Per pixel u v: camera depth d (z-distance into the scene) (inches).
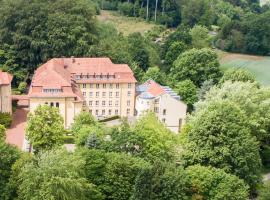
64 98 6008.9
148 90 6624.0
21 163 3868.1
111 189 4050.2
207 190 4143.7
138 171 4055.1
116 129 4813.0
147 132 4571.9
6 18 7593.5
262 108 5654.5
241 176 4606.3
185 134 5157.5
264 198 4212.6
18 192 3750.0
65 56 7524.6
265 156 5669.3
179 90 7475.4
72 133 5629.9
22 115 6574.8
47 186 3531.0
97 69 6619.1
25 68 7564.0
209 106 5157.5
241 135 4709.6
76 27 7623.0
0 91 6181.1
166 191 3809.1
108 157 4202.8
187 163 4648.1
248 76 7327.8
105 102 6658.5
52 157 3735.2
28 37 7485.2
